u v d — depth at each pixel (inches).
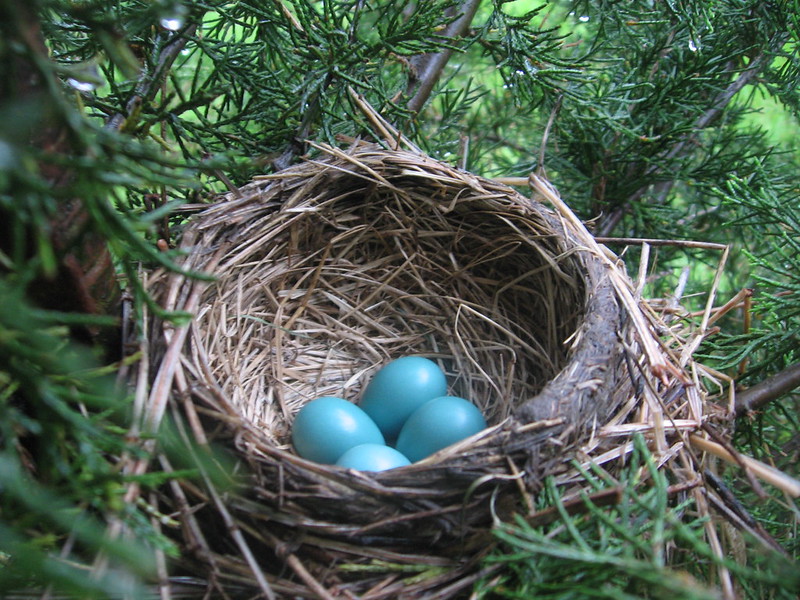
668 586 5.6
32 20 5.5
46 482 6.1
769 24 11.6
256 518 6.9
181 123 9.0
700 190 13.1
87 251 6.5
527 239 9.5
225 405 7.3
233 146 10.1
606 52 13.5
